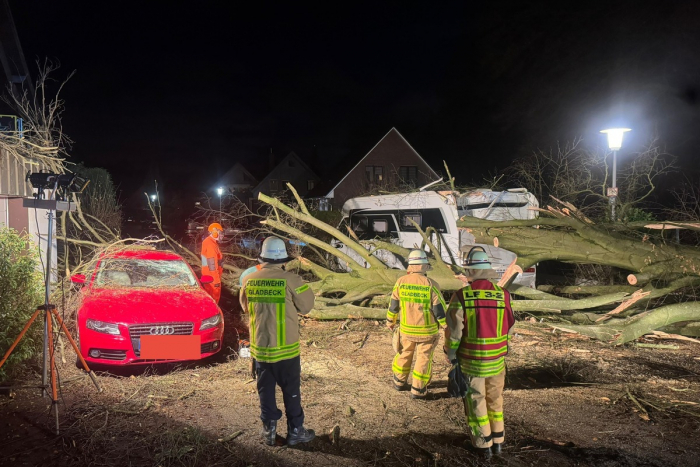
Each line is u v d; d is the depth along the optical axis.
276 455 4.12
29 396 5.28
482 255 4.14
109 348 5.81
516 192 11.31
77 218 11.08
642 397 5.45
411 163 39.72
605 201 11.91
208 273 8.94
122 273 7.30
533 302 7.88
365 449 4.25
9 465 3.89
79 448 4.17
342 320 9.11
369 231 14.09
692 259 7.38
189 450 4.14
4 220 8.60
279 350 4.11
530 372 6.30
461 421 4.83
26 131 7.44
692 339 7.61
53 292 6.95
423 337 5.26
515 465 3.99
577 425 4.75
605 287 8.95
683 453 4.19
